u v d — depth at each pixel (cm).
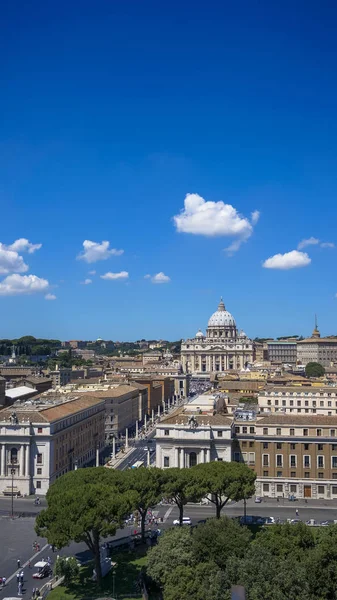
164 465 18612
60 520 10956
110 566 12269
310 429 18212
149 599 10588
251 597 8800
